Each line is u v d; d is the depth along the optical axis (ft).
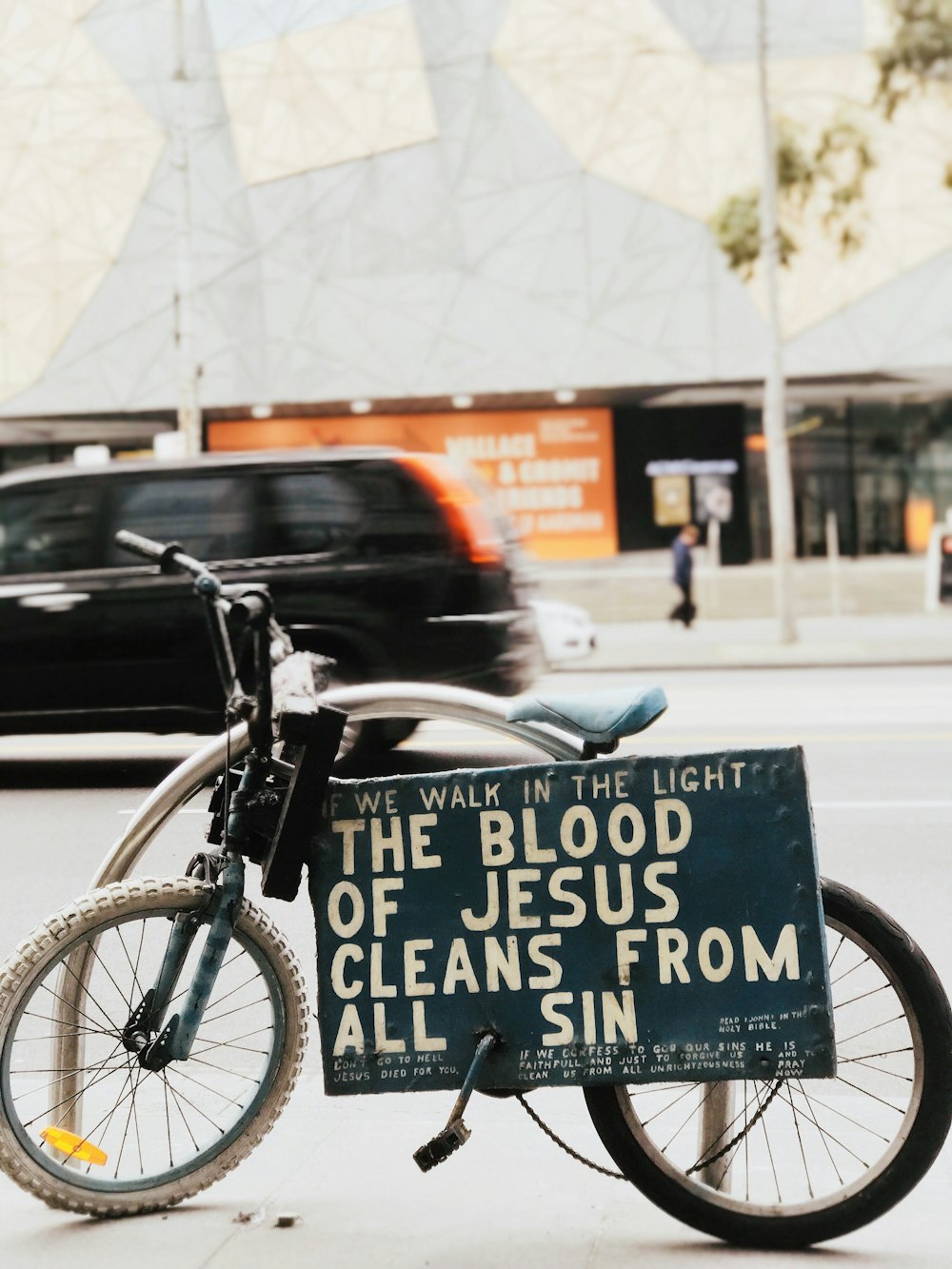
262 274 89.51
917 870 20.10
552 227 88.89
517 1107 11.85
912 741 33.12
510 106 88.89
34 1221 9.48
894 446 93.61
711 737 34.68
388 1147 10.72
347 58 89.30
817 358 88.12
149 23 89.81
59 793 27.66
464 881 9.18
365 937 9.29
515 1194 9.87
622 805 9.01
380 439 93.76
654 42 88.22
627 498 94.17
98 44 90.07
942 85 86.28
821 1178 9.66
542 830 9.09
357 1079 9.29
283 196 89.51
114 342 89.86
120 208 89.76
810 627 79.46
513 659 28.43
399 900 9.25
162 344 89.66
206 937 9.78
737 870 8.87
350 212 89.45
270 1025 10.19
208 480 28.63
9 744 35.29
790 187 80.23
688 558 80.12
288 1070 9.91
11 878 20.57
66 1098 10.00
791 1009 8.80
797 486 93.91
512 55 88.84
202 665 28.40
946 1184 9.90
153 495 28.71
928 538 93.30
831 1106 10.99
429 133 89.10
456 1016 9.19
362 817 9.30
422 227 89.25
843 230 84.89
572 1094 12.14
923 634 71.97
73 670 28.76
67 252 89.97
